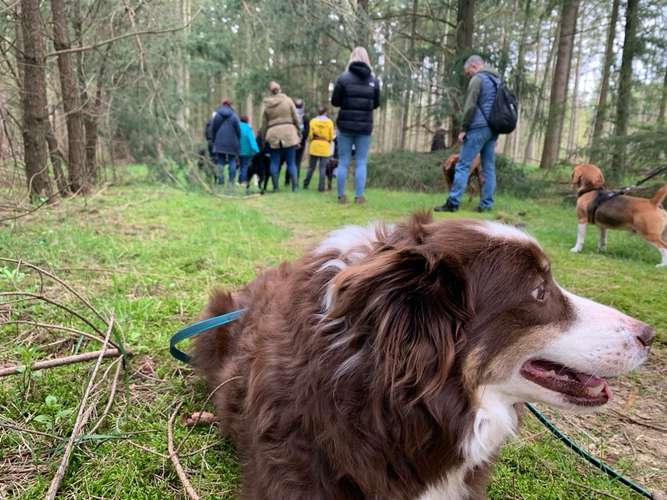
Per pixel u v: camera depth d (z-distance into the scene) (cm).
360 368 155
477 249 169
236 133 1190
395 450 159
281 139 1266
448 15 1830
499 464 234
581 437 262
